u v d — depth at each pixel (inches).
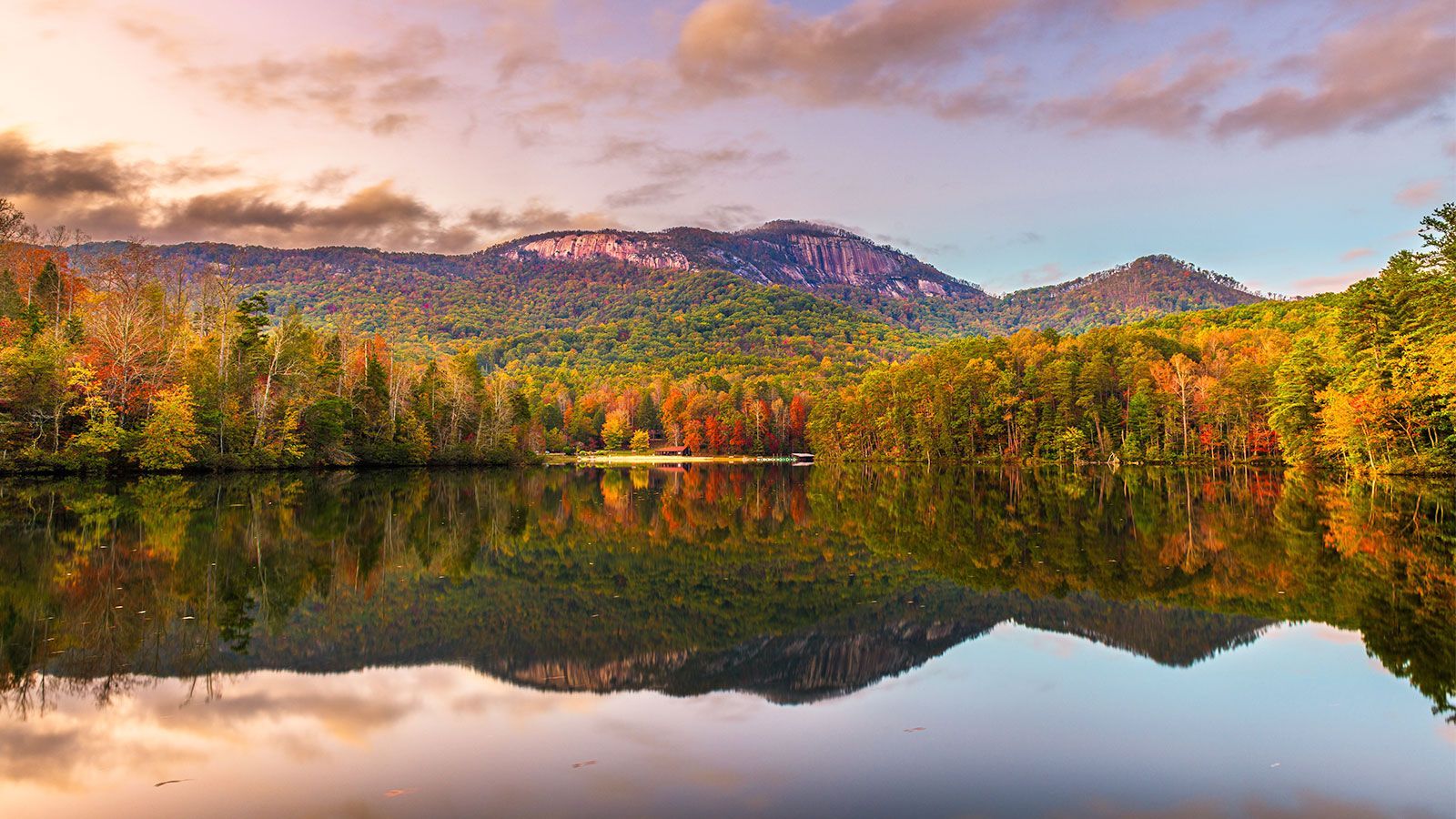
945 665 599.2
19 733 454.3
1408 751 422.0
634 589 912.3
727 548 1225.4
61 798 370.9
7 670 569.3
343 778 394.3
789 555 1152.8
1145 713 486.9
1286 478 2470.5
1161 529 1306.6
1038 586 892.6
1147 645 638.5
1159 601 793.6
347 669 588.1
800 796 374.0
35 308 2262.6
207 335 2721.5
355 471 2997.0
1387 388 2154.3
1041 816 354.6
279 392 2785.4
